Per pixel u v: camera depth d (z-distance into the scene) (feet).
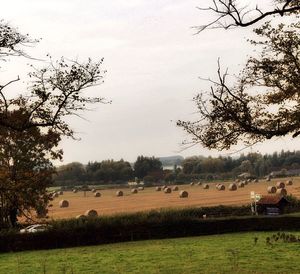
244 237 110.93
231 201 220.43
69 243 112.98
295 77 49.08
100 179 611.47
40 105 43.75
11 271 76.79
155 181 591.37
